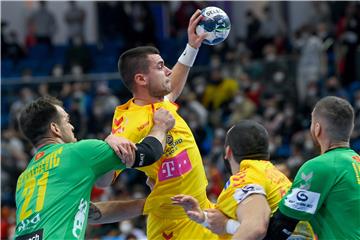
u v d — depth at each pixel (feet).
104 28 148.77
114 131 39.75
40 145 36.29
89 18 152.66
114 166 35.63
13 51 142.20
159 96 40.70
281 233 35.32
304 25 142.41
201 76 126.72
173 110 41.11
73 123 113.09
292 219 35.19
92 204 42.14
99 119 114.62
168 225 41.52
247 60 129.80
